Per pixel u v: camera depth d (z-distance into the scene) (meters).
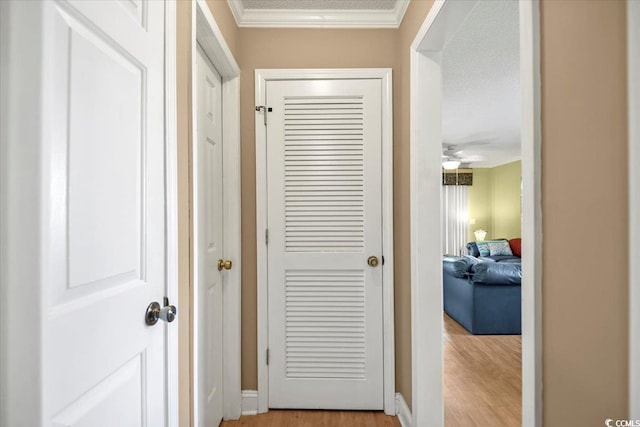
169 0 1.06
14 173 0.54
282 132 2.00
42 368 0.57
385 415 1.96
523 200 0.81
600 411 0.62
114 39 0.79
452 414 1.99
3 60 0.53
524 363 0.82
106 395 0.76
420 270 1.65
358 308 1.99
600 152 0.62
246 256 2.00
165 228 1.04
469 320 3.44
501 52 2.42
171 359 1.05
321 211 2.00
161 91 1.02
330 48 2.00
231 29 1.84
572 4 0.68
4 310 0.53
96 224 0.73
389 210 1.97
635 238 0.56
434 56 1.66
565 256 0.70
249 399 1.98
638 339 0.55
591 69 0.63
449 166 5.92
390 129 1.97
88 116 0.70
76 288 0.66
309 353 2.00
